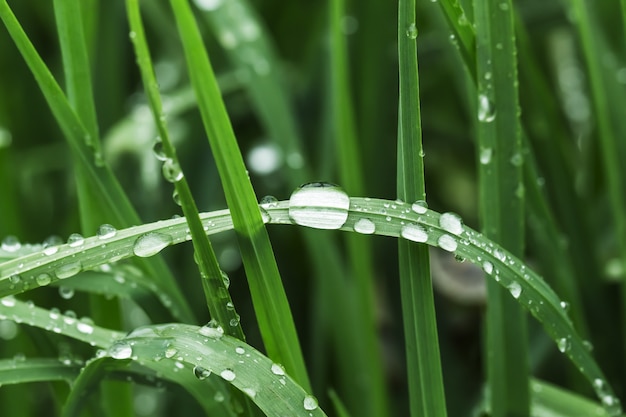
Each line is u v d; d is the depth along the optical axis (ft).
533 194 0.69
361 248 0.74
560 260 0.70
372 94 0.83
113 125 0.89
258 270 0.59
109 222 0.69
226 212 0.60
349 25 0.84
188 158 0.89
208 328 0.59
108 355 0.59
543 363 0.80
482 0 0.63
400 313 0.83
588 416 0.67
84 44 0.65
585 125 0.91
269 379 0.58
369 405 0.76
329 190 0.60
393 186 0.85
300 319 0.85
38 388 0.85
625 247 0.73
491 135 0.64
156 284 0.66
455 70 0.77
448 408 0.80
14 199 0.77
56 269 0.59
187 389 0.62
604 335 0.76
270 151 0.90
